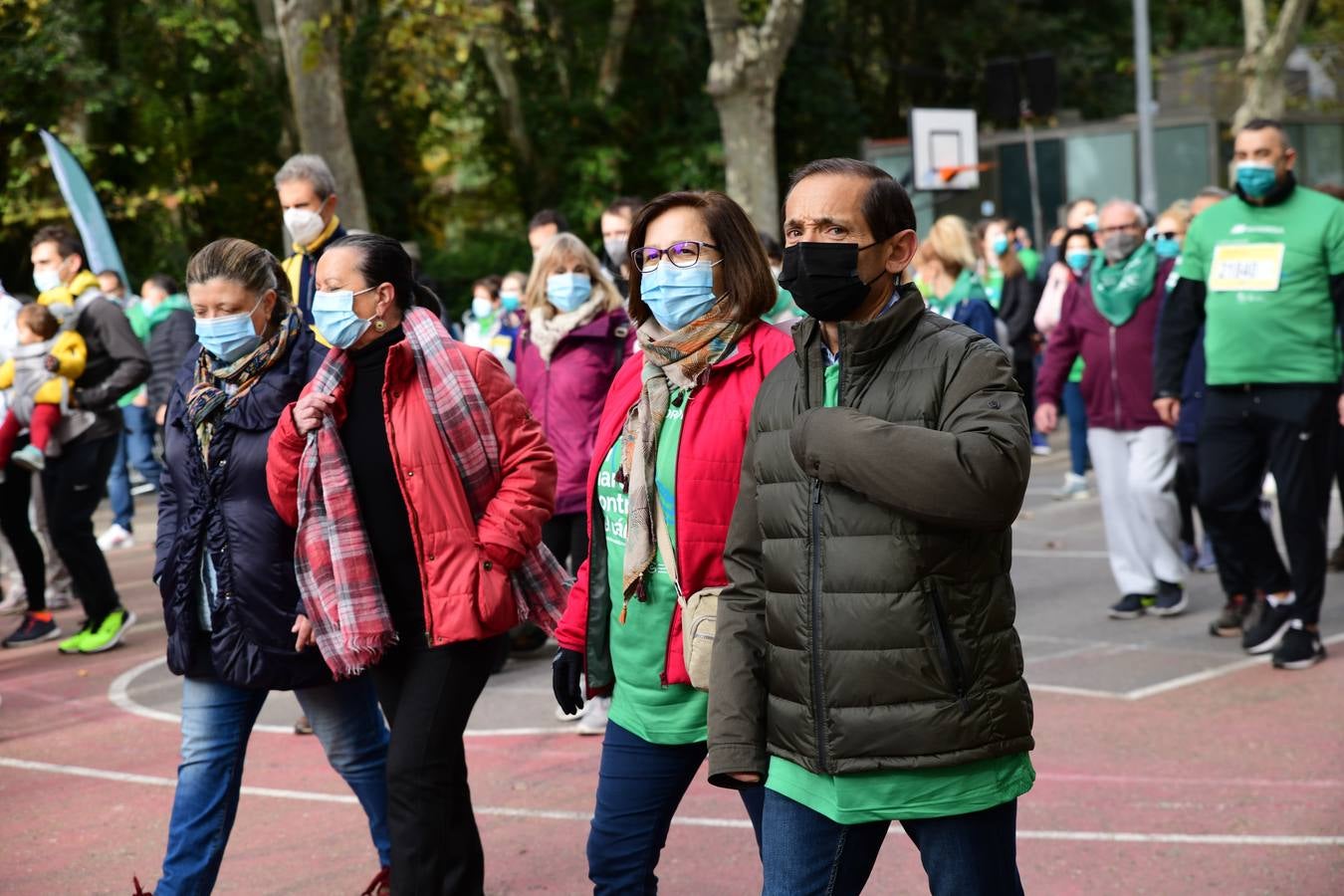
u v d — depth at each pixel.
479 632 6.97
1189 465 14.60
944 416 4.90
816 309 5.08
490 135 52.12
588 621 6.46
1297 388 12.22
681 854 8.84
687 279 6.08
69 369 15.06
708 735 5.25
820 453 4.83
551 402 11.78
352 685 7.81
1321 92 59.84
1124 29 65.81
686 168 50.56
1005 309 26.14
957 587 4.84
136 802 10.59
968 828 4.95
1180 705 11.67
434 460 7.00
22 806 10.59
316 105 36.97
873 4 60.75
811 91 53.94
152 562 20.95
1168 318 13.06
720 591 5.56
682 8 50.78
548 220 14.27
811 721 4.96
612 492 6.38
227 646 7.20
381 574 7.11
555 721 12.06
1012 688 4.93
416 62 47.09
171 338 22.62
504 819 9.66
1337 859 8.34
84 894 8.76
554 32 50.97
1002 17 61.50
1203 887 8.05
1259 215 12.27
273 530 7.20
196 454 7.32
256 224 48.69
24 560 16.16
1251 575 13.30
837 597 4.91
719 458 6.02
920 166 33.78
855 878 5.18
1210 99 50.84
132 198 43.22
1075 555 18.55
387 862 7.99
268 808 10.11
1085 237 20.34
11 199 40.97
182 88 45.91
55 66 39.19
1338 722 10.99
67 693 13.99
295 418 7.00
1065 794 9.65
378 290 7.06
